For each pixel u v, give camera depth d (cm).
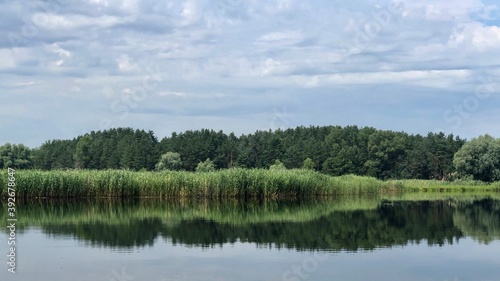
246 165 12231
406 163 13312
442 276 2230
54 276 2177
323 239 3156
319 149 12688
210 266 2370
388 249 2842
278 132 15250
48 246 2830
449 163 12744
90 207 5050
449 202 6525
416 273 2280
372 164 13212
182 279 2138
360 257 2605
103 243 2941
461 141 13050
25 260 2472
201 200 6153
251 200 6266
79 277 2161
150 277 2166
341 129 14412
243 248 2828
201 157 12612
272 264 2422
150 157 12144
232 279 2145
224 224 3762
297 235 3297
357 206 5541
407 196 7988
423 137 14475
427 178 13288
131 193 6222
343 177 7944
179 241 3030
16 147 11444
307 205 5541
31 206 5112
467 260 2552
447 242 3092
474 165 11506
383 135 13588
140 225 3681
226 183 6288
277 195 6444
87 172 6238
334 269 2342
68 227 3550
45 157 12681
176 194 6306
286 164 12512
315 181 6862
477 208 5497
